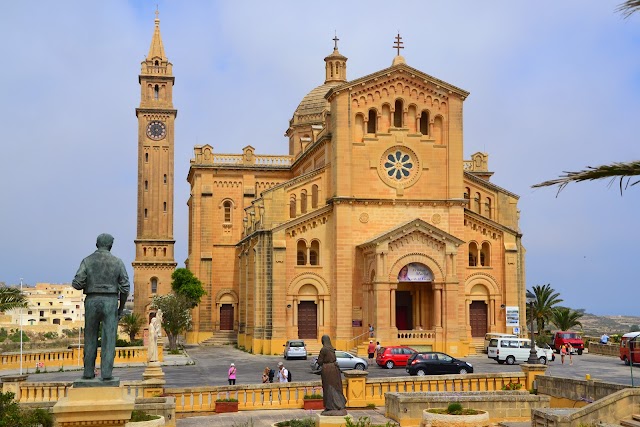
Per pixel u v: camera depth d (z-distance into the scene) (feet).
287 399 120.47
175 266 351.87
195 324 299.58
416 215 236.43
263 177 311.68
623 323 649.20
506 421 107.76
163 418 94.02
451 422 95.20
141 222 354.33
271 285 229.25
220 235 307.58
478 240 241.96
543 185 49.29
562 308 319.06
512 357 198.80
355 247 232.32
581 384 112.78
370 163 235.61
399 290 235.61
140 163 357.41
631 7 43.91
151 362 120.88
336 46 348.18
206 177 308.19
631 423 88.33
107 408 50.03
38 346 287.69
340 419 84.99
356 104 236.63
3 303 140.26
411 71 239.09
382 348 190.19
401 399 106.22
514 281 240.32
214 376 172.55
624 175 47.88
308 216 232.73
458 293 228.84
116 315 53.11
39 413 83.30
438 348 221.87
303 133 335.06
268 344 228.02
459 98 241.76
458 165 239.71
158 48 366.84
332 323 232.32
